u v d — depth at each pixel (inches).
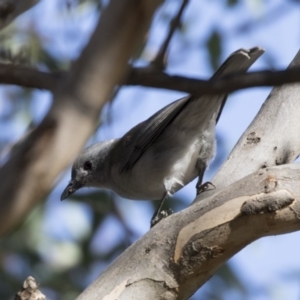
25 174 124.9
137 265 258.2
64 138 127.2
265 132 345.7
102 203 587.8
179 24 172.7
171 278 256.7
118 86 140.7
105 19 127.5
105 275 259.0
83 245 592.7
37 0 192.2
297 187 251.8
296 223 252.5
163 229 262.2
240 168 331.3
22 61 184.2
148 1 126.6
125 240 581.9
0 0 183.2
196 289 261.4
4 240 580.7
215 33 522.0
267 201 249.0
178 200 559.5
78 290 575.5
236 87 137.6
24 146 127.0
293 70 136.0
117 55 127.3
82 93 127.6
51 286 574.2
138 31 127.6
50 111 128.0
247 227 253.0
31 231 582.9
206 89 138.5
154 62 166.2
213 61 524.4
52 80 138.1
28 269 580.4
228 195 257.4
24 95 574.2
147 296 254.8
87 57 127.6
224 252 256.2
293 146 345.4
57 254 589.0
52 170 126.6
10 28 443.8
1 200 122.7
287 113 351.9
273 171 258.5
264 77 136.6
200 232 255.6
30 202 124.9
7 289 563.5
